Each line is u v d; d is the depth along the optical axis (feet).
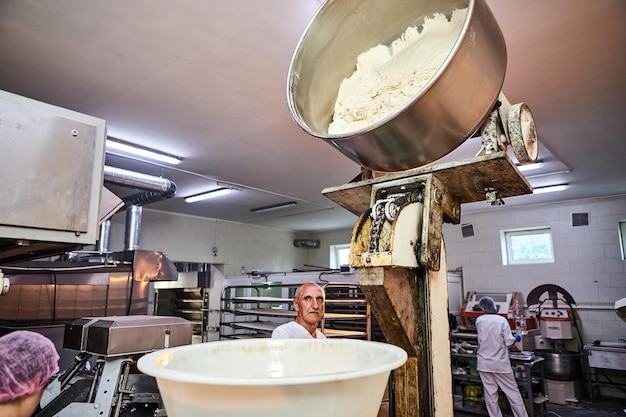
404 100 4.25
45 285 12.93
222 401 1.87
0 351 3.67
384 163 4.23
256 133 13.94
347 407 2.02
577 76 10.18
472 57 3.55
